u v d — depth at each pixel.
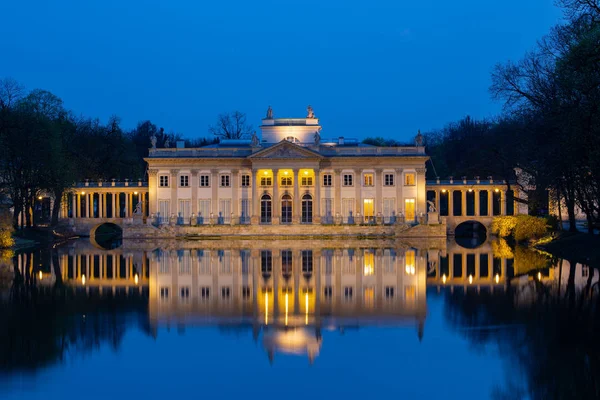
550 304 44.50
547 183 73.50
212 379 30.36
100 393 28.75
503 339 35.91
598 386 28.69
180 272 61.41
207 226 114.06
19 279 58.22
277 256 76.75
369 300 46.34
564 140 59.06
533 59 78.19
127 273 61.38
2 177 99.38
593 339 35.56
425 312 42.38
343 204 119.38
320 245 96.00
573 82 57.25
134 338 36.75
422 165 118.81
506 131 106.38
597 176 59.53
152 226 110.81
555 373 30.50
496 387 28.94
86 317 41.75
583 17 56.78
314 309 43.34
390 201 119.19
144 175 161.38
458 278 56.62
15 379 30.41
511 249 86.75
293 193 118.56
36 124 96.31
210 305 44.94
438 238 109.00
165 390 29.08
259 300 46.50
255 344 35.44
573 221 83.25
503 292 49.22
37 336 37.31
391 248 89.75
